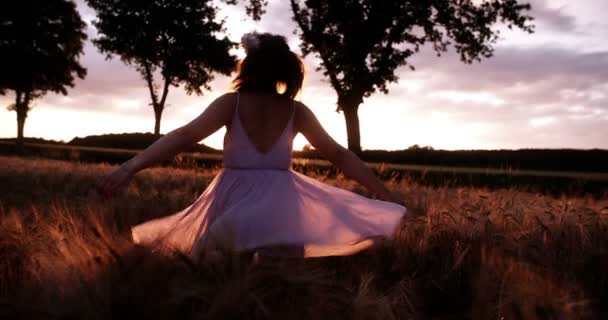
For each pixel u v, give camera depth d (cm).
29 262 212
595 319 196
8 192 544
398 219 277
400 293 212
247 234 245
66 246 210
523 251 262
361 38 2347
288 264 203
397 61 2438
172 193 491
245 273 169
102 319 148
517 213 402
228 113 268
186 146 253
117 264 161
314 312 166
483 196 431
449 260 266
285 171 275
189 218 276
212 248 233
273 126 272
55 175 729
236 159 271
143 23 3188
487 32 2455
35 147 3062
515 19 2380
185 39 3231
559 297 187
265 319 163
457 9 2478
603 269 248
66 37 4147
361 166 287
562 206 384
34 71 4000
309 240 251
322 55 2425
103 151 2619
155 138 3400
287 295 179
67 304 151
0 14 3878
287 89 278
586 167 2267
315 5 2341
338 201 277
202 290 161
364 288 180
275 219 251
